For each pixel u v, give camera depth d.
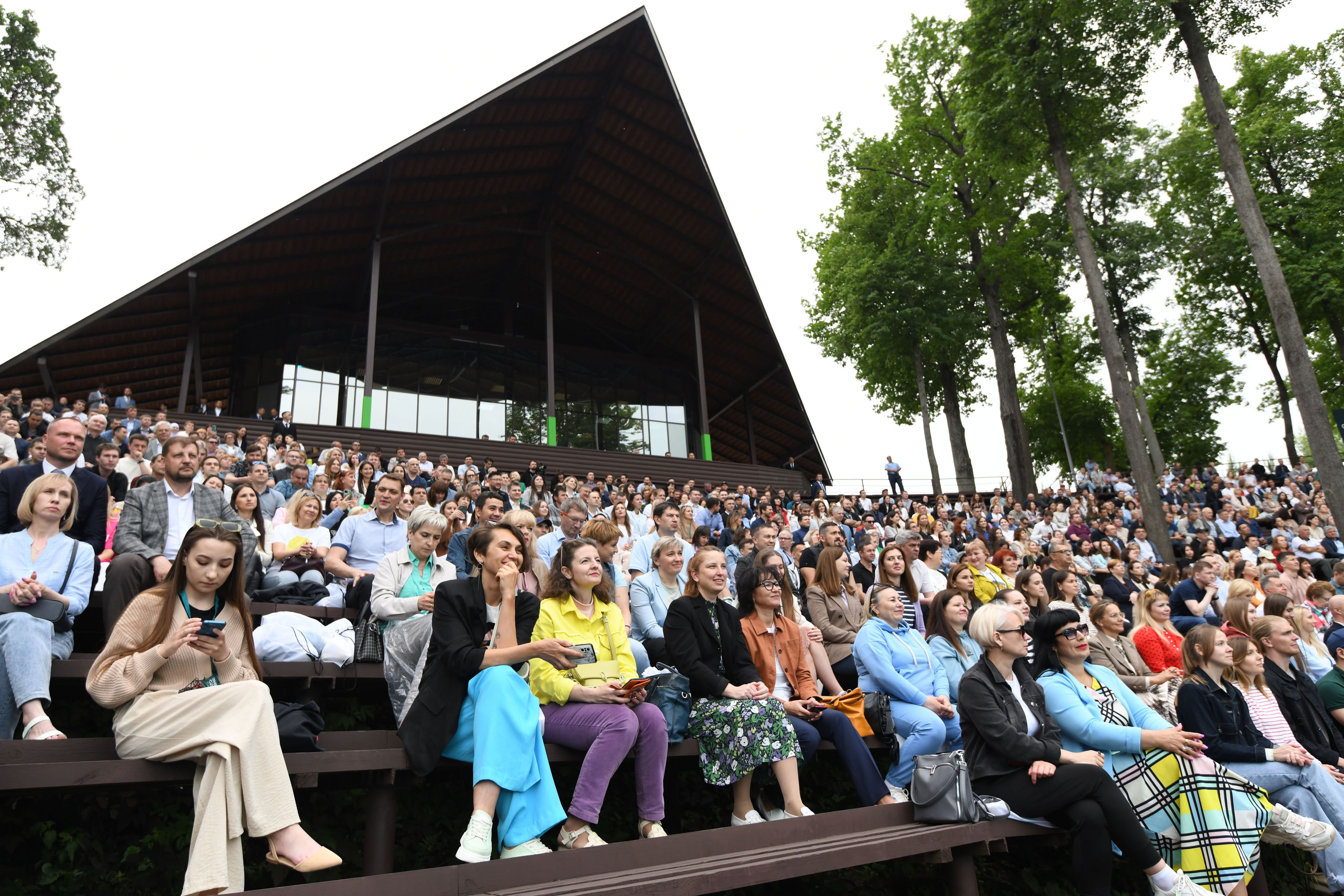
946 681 5.75
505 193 25.92
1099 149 30.77
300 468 9.19
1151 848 4.54
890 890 5.10
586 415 31.20
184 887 2.85
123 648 3.35
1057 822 4.75
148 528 5.28
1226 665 5.77
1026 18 19.64
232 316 25.75
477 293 31.33
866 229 33.25
